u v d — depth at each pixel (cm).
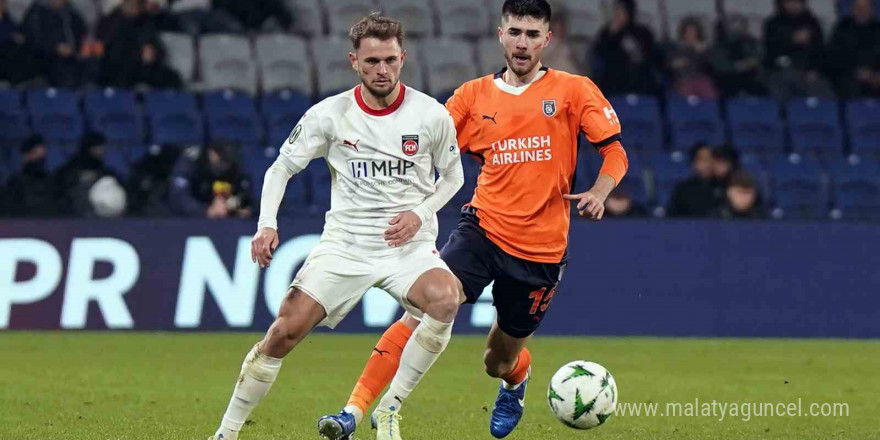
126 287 4847
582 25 7119
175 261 4888
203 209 5222
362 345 4625
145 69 6056
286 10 6762
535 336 5031
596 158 5969
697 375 3841
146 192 5350
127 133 5884
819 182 6100
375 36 2098
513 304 2502
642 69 6406
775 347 4803
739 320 5184
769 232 5244
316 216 4981
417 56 6744
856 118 6625
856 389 3528
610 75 6388
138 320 4838
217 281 4906
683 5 7244
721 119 6556
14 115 5766
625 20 6406
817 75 6731
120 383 3419
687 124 6391
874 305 5266
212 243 4922
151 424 2611
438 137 2202
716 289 5184
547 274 2498
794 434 2627
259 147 5775
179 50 6419
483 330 5059
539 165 2459
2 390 3186
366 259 2166
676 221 5194
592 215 2317
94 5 6500
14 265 4781
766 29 6788
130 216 4981
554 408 2330
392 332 2239
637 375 3816
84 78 6028
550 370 3928
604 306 5112
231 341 4600
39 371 3644
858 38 6794
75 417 2705
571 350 4550
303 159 2170
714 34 7088
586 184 5859
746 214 5459
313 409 2944
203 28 6531
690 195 5462
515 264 2478
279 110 6141
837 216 5972
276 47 6600
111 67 6028
